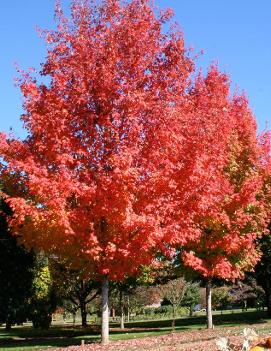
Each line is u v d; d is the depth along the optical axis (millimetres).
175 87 15305
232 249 19016
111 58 14414
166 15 15477
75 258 15438
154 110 14258
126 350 13367
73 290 30734
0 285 20156
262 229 21281
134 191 13898
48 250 15297
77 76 14414
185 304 45375
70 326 32875
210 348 12633
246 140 20766
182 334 17672
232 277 20734
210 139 16469
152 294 41438
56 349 14172
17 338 21359
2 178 14719
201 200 14977
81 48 14492
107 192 13352
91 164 14305
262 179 20734
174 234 14062
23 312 21047
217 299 46375
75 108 14547
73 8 15070
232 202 18750
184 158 14680
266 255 25312
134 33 14836
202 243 19141
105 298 15703
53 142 13906
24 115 14352
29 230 14203
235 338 14289
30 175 13016
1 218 20047
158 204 14055
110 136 14320
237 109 21297
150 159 14070
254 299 43375
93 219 14148
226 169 19906
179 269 21453
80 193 13227
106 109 14359
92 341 16828
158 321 34469
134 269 14562
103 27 14969
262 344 8047
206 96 18250
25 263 20891
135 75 14875
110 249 13500
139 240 13703
